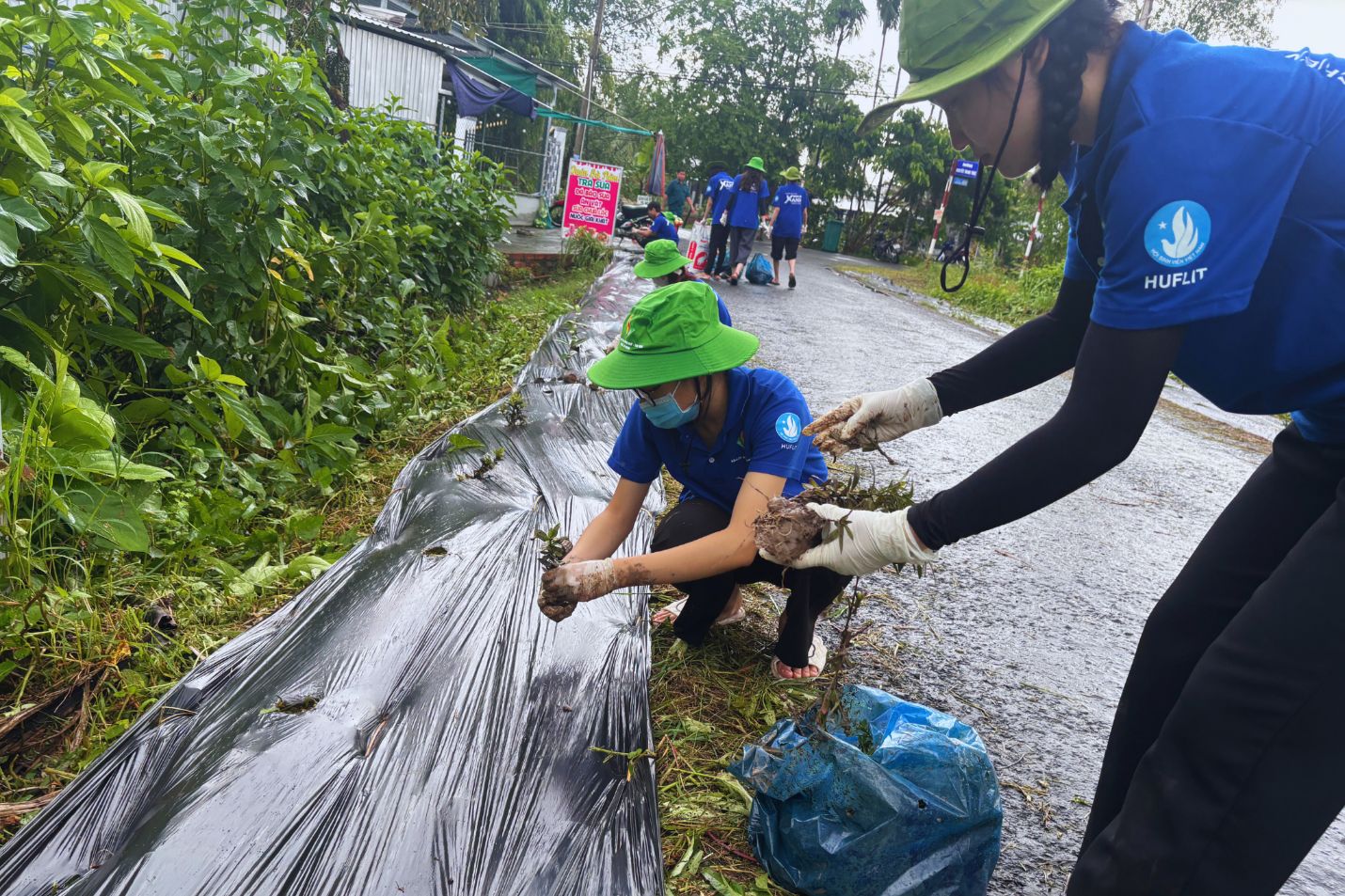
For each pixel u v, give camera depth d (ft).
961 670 9.50
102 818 5.34
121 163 10.80
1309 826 3.73
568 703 6.92
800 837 5.64
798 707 8.13
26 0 8.59
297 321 12.29
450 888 5.09
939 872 5.57
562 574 6.36
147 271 10.44
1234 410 4.63
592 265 41.60
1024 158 4.54
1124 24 4.10
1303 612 3.71
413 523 9.83
